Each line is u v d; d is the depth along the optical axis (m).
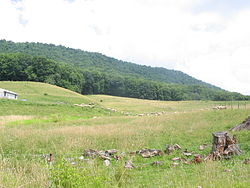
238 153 13.10
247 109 33.28
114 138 19.25
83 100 86.81
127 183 9.12
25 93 84.44
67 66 144.38
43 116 41.78
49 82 120.38
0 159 10.40
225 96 158.50
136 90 150.00
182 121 28.44
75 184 7.89
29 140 17.97
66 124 31.70
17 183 7.77
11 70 119.81
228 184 7.82
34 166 9.61
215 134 13.61
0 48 198.00
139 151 14.83
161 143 17.81
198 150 15.28
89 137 19.34
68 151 14.59
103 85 150.38
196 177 9.32
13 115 42.44
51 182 7.96
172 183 8.80
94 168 9.73
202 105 93.75
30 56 128.62
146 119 33.38
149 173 10.80
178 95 153.25
